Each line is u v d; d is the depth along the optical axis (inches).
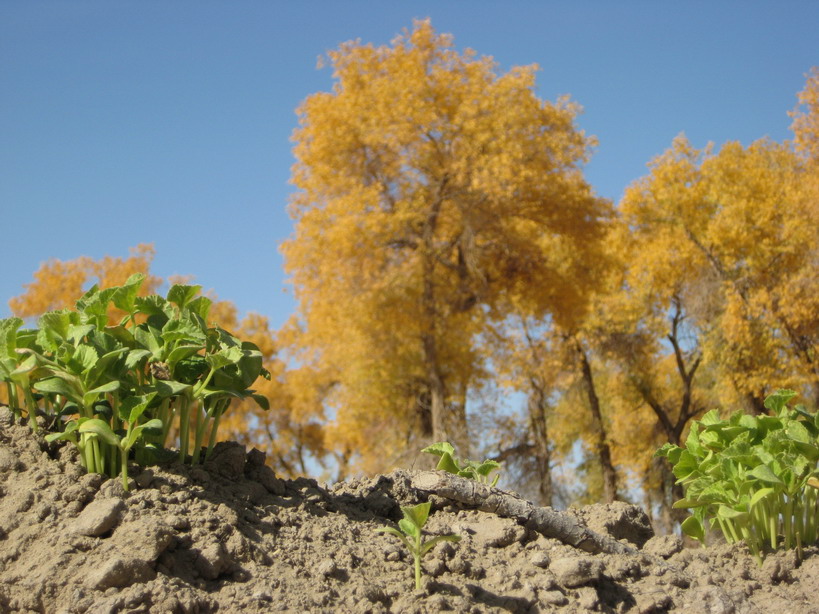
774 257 850.1
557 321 872.3
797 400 797.9
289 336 1048.8
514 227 848.3
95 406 123.3
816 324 792.9
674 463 166.2
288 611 102.0
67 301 863.1
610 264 890.7
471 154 784.3
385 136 786.2
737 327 783.7
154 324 134.4
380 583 114.0
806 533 154.2
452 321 843.4
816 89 909.2
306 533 123.4
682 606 122.7
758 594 134.0
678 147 929.5
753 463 147.2
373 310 773.9
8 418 127.2
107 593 99.0
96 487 117.0
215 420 134.0
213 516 116.2
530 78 793.6
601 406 1006.4
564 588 121.7
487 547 132.9
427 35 832.9
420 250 788.0
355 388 834.2
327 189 806.5
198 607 100.3
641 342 884.6
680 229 903.1
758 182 883.4
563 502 920.3
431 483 146.3
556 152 796.6
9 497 113.3
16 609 97.4
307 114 837.2
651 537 169.2
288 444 1064.2
